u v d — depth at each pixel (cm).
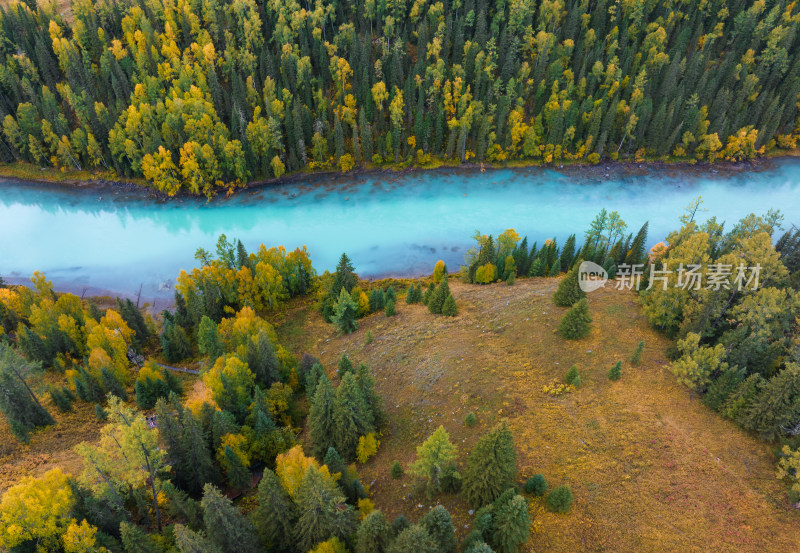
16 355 6606
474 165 14975
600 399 5566
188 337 9375
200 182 13800
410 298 9469
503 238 10112
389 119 15438
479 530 3891
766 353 5438
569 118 14500
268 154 14288
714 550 3991
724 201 13588
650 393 5594
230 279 9588
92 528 4216
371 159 14988
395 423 5966
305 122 14462
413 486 4934
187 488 5438
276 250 10150
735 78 14850
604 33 16212
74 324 8412
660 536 4100
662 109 14325
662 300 6369
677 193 13938
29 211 13688
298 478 4612
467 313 8206
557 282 9150
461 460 5022
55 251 12469
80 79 14838
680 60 15775
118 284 11538
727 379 5169
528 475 4681
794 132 15150
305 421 6719
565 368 6131
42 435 6444
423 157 14800
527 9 15225
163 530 4616
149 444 4462
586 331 6588
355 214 13475
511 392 5859
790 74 14650
